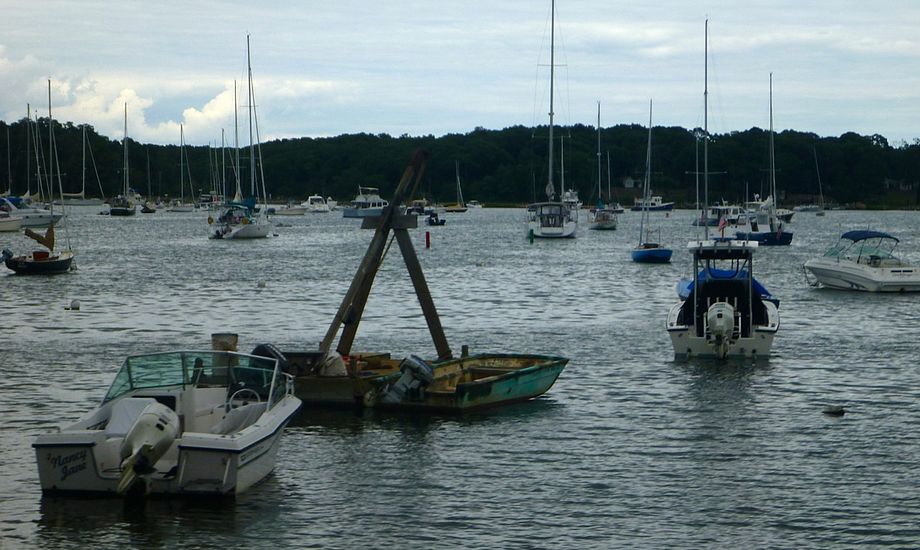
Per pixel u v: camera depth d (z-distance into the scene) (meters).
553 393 32.72
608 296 62.06
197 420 23.33
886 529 20.78
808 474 24.20
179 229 150.38
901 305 56.72
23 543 19.64
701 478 23.89
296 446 26.23
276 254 98.94
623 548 19.83
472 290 65.31
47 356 39.22
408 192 34.25
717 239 40.66
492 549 19.78
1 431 27.53
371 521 21.09
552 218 127.12
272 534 20.30
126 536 19.98
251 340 43.97
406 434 27.45
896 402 31.47
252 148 132.50
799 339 44.00
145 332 46.12
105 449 21.28
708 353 38.62
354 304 32.94
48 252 76.50
